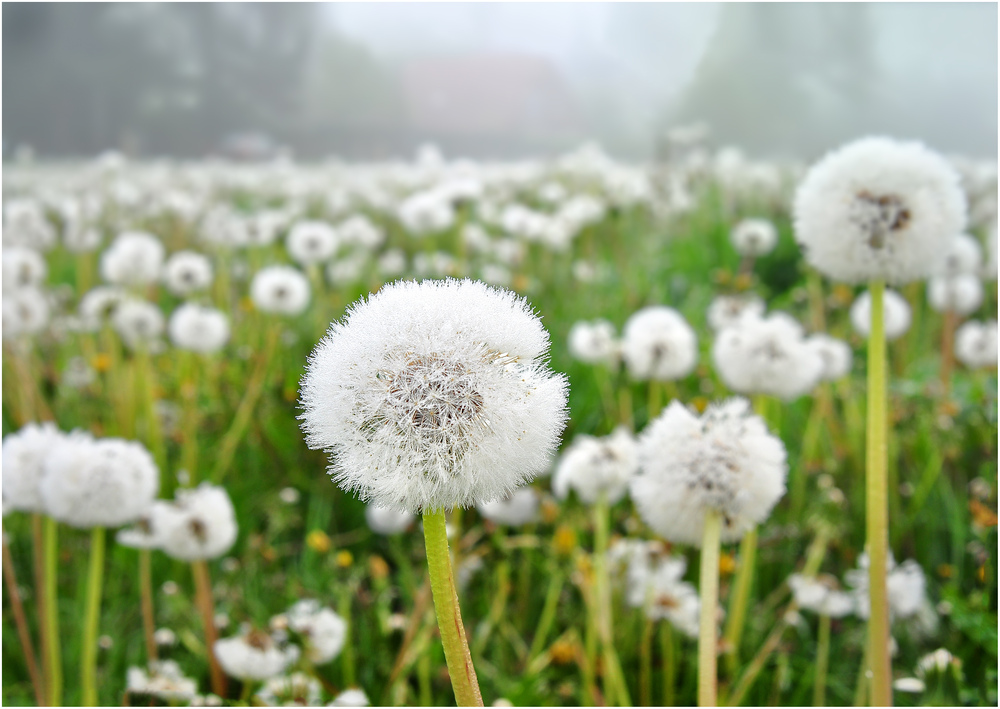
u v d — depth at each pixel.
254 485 0.44
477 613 0.36
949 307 0.49
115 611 0.36
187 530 0.30
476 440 0.14
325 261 0.77
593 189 1.04
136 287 0.56
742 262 0.72
